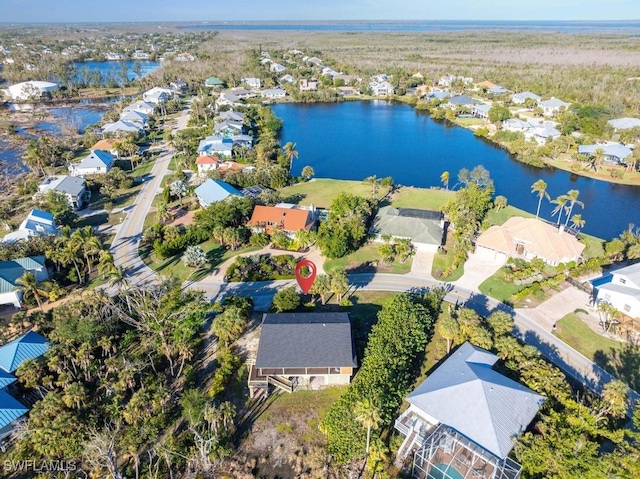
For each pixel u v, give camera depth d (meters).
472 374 56.69
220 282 87.19
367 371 59.94
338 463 51.78
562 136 172.12
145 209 121.12
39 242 92.75
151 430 54.88
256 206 108.19
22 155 166.12
